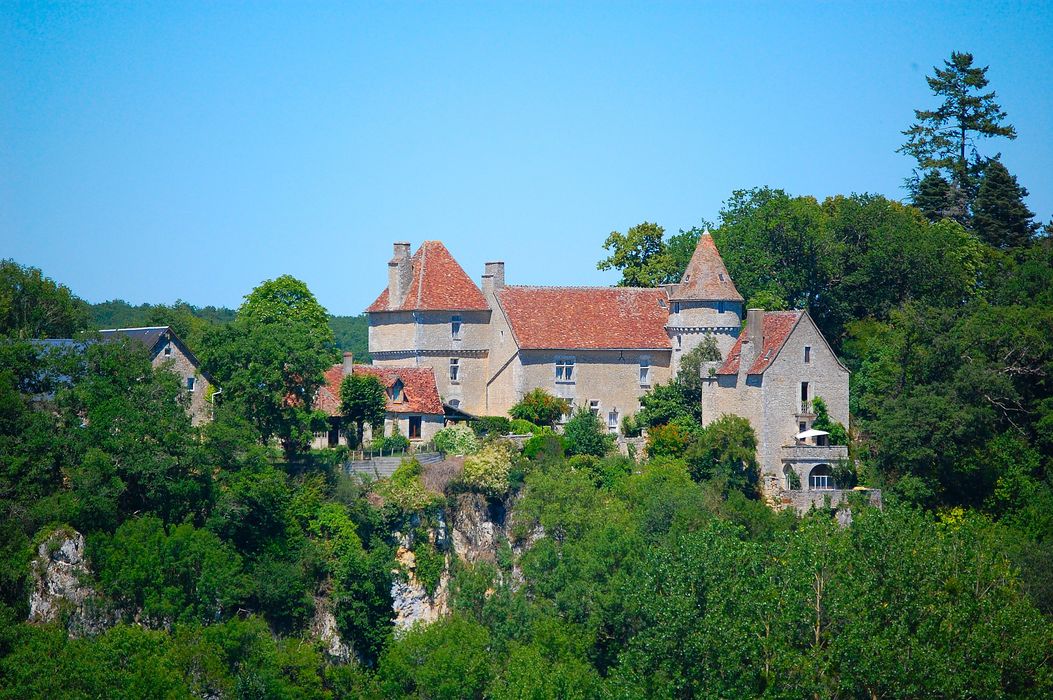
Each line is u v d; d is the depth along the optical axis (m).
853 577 184.00
